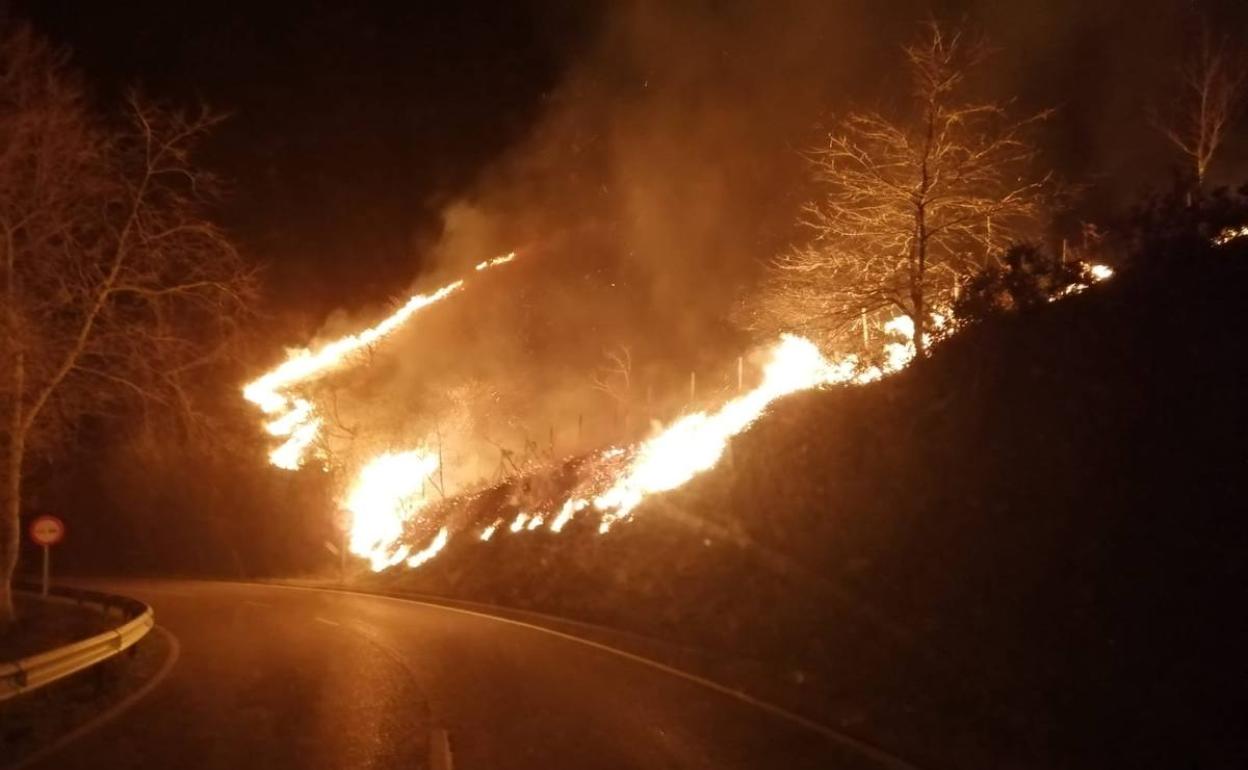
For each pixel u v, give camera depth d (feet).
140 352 76.64
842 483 62.64
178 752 34.42
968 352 57.16
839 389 72.90
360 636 71.92
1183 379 40.01
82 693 47.98
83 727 39.55
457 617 87.71
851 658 46.83
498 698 44.01
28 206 72.02
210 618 88.58
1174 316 43.52
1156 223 50.08
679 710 40.63
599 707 41.50
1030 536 41.65
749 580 65.62
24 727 39.01
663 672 52.01
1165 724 29.55
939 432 54.39
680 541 80.94
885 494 56.70
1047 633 37.27
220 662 58.90
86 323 75.46
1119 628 34.35
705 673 51.55
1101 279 54.29
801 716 39.11
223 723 39.68
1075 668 34.60
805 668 48.52
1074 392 45.47
